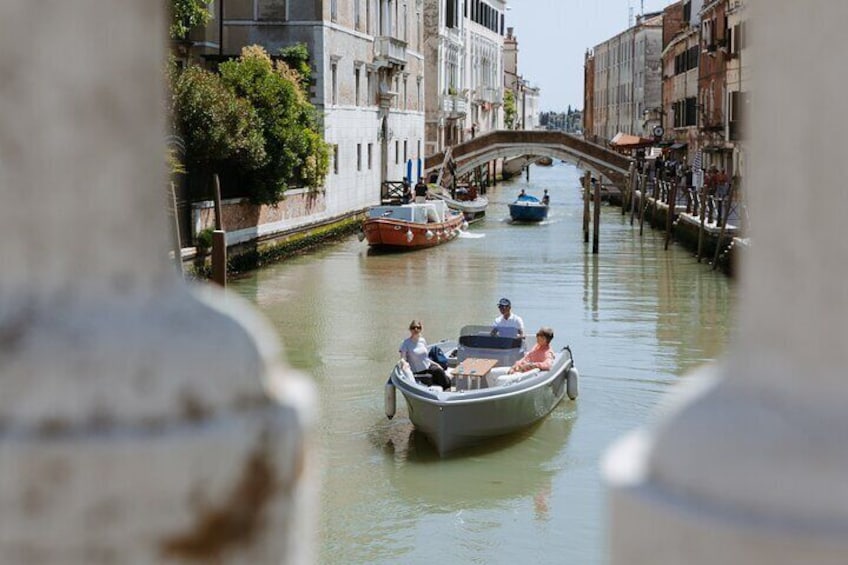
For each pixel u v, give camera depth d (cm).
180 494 104
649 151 7812
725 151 5031
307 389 117
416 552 1180
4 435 101
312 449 116
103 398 104
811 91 109
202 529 105
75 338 104
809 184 110
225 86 3192
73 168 106
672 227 4500
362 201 4847
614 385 1841
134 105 107
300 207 3909
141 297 109
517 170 10069
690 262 3666
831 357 110
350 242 4256
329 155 4091
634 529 110
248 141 3041
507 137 6138
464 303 2755
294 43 4141
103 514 102
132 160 108
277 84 3409
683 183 5412
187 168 2900
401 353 1656
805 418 108
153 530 103
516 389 1531
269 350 114
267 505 109
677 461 110
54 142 105
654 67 9631
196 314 109
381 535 1223
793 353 111
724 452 108
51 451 100
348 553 1175
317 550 1178
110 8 105
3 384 103
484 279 3216
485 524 1255
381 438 1552
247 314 114
